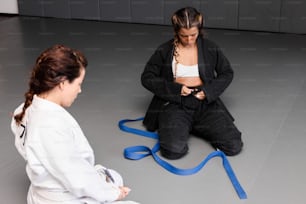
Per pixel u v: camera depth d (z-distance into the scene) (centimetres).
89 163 170
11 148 271
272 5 507
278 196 221
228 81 269
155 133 282
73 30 548
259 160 252
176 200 219
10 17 623
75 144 165
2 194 229
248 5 517
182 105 268
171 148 251
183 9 254
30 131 157
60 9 607
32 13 625
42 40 507
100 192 166
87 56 445
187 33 251
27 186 235
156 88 270
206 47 268
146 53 452
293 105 322
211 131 263
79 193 162
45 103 160
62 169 157
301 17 501
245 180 234
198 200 219
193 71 268
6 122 306
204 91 262
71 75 159
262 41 483
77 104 332
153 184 232
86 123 302
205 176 238
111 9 582
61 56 158
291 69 395
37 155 156
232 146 255
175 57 268
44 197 167
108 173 192
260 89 353
